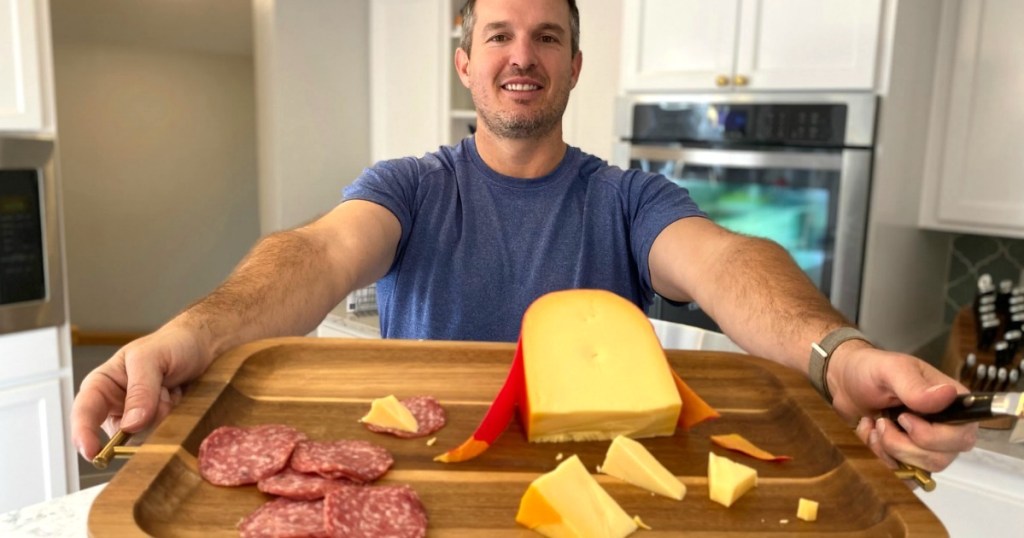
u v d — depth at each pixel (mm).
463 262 1220
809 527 612
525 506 599
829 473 676
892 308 2059
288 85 2934
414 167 1262
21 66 1937
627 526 597
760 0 1973
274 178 2992
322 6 2994
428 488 656
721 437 750
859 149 1849
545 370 750
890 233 1960
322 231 1036
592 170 1306
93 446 649
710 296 969
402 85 3062
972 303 2188
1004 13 1870
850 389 740
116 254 4305
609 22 2504
